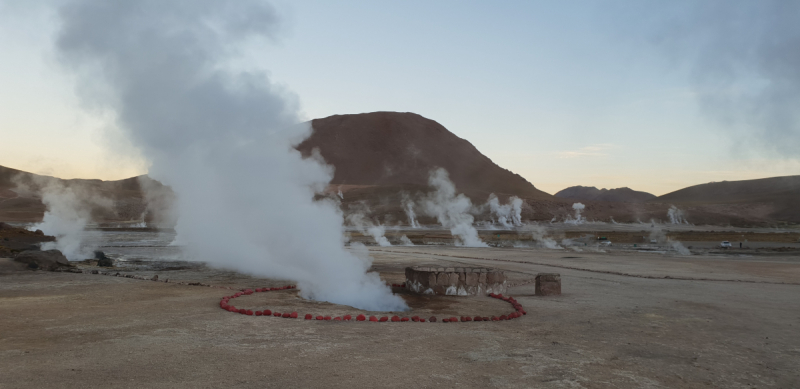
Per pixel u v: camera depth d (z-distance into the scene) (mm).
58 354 8125
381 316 12797
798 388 7258
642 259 35562
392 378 7207
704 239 78875
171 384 6680
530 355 8789
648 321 12273
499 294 16719
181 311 12469
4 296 14508
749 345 9867
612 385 7176
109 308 12742
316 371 7469
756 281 22203
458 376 7402
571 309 14023
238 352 8508
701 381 7488
